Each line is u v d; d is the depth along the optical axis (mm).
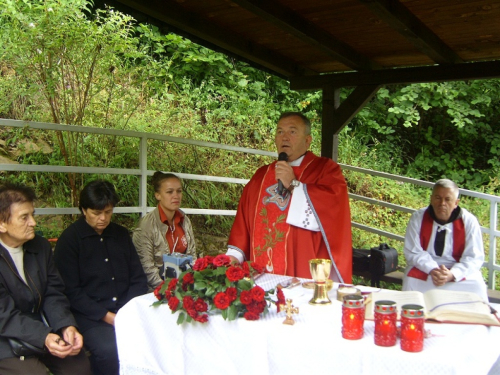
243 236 3465
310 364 1938
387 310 1851
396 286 5793
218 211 5559
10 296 2672
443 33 4328
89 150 5938
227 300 2107
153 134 4758
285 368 1988
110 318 3094
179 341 2248
